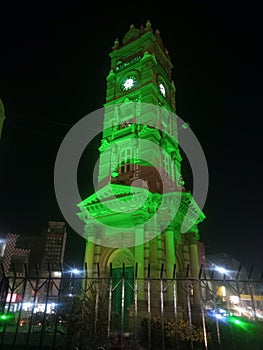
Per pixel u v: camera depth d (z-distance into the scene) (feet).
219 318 64.49
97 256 90.07
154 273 80.07
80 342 39.01
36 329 71.61
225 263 170.40
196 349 48.16
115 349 37.32
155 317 61.16
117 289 83.35
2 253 147.54
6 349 41.96
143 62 131.85
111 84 138.62
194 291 85.40
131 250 86.38
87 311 46.19
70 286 39.63
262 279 36.70
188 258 98.32
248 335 52.03
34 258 198.08
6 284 38.22
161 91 132.46
